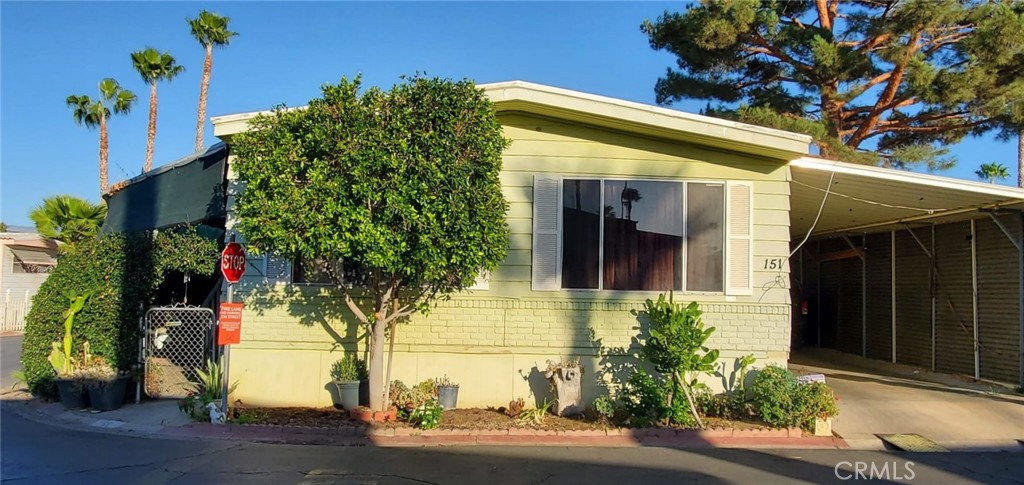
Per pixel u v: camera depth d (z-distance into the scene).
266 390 10.02
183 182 11.90
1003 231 11.40
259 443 8.28
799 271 19.38
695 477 6.93
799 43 16.36
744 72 18.47
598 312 9.85
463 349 9.90
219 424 8.91
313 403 9.98
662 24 18.12
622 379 9.77
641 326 9.82
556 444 8.30
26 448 8.01
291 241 8.12
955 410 9.74
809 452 8.09
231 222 10.27
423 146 8.32
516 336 9.88
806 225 15.00
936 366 13.24
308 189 8.11
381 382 9.23
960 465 7.57
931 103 15.98
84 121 31.55
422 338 9.95
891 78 16.28
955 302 12.80
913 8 14.34
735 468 7.29
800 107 18.41
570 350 9.83
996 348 11.70
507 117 9.98
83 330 10.66
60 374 10.50
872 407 9.87
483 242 8.48
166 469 7.07
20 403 10.97
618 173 9.95
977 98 15.71
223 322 9.00
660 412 8.95
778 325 9.78
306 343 10.05
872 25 16.19
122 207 13.75
